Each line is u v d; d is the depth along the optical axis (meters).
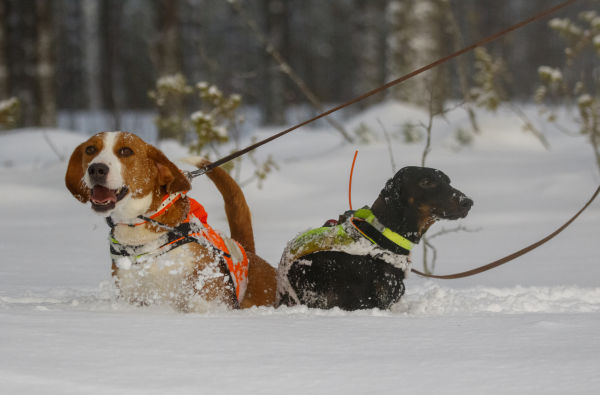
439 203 5.33
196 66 42.59
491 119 19.80
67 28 50.88
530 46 57.31
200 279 5.34
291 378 3.23
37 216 12.77
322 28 54.78
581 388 3.15
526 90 55.16
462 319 4.64
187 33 44.47
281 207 13.17
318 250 5.53
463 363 3.51
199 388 3.06
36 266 8.16
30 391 2.95
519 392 3.10
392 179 5.48
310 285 5.55
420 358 3.60
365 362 3.51
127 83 49.47
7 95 28.81
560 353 3.72
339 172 15.64
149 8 49.56
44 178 15.42
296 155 18.86
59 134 22.11
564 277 7.71
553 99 23.86
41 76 29.11
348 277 5.42
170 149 15.36
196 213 5.68
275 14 37.12
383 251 5.39
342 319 4.61
